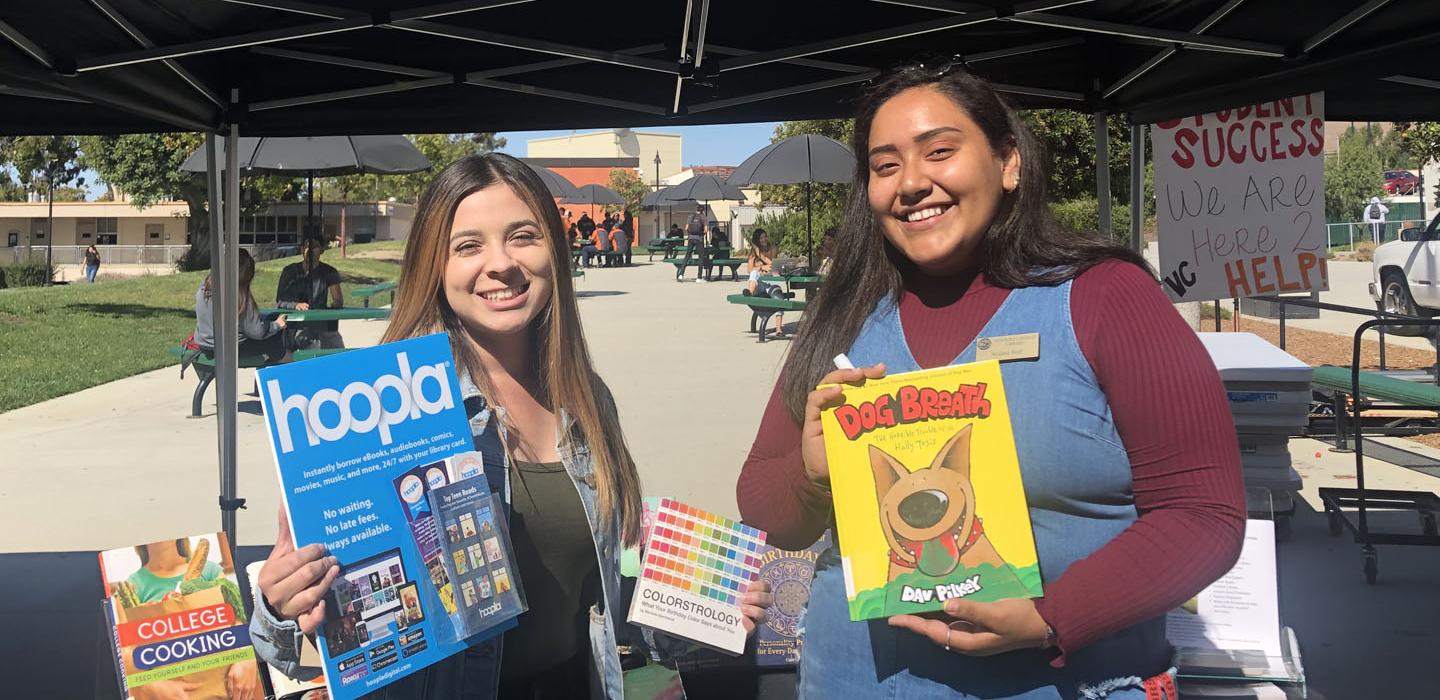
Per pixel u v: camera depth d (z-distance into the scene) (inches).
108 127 187.0
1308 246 185.3
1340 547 217.0
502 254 78.5
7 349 577.3
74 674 166.4
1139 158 194.5
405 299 80.7
